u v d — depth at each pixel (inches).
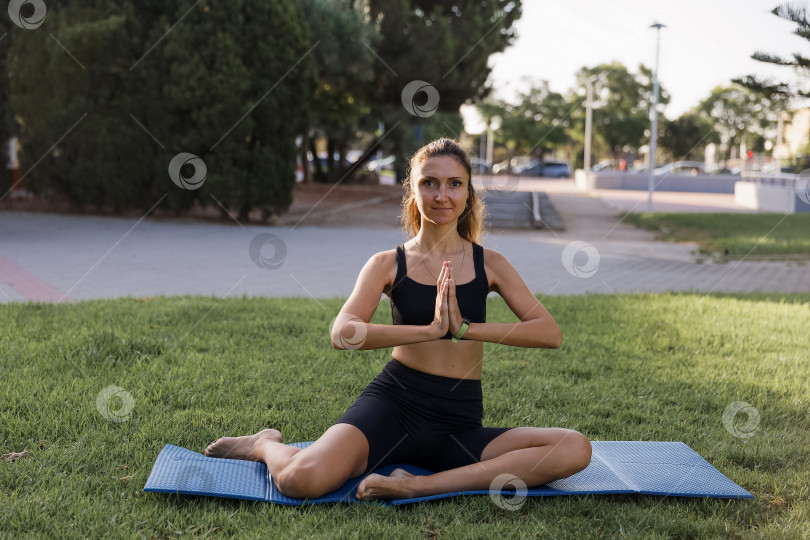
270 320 222.1
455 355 106.4
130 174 530.6
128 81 514.3
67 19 502.9
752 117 1584.6
